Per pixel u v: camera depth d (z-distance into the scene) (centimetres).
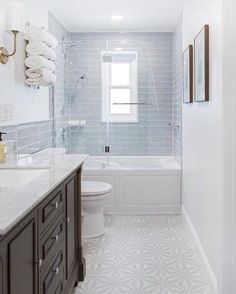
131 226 426
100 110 561
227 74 237
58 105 497
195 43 344
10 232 135
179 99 493
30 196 159
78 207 286
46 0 415
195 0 354
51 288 196
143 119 564
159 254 341
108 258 332
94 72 560
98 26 537
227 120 238
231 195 240
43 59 327
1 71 271
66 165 253
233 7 234
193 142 373
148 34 563
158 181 476
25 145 349
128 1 430
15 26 265
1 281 126
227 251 243
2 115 274
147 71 562
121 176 476
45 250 183
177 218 459
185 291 272
